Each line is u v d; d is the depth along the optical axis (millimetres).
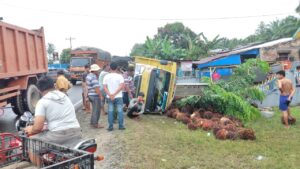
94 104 9688
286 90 10586
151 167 6359
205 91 11945
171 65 12828
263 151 7543
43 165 4270
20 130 5742
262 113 12242
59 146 4074
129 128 9555
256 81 14602
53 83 4930
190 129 9781
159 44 39094
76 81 31656
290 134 9406
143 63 13523
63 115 4840
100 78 11242
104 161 6723
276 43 24141
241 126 10234
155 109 12508
